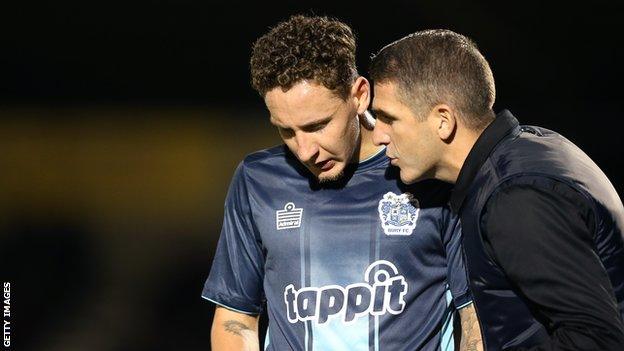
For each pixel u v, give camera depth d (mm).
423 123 7402
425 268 8273
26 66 51906
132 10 51781
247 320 8922
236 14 51344
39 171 38812
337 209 8344
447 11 48094
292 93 7508
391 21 48500
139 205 33281
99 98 52188
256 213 8555
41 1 51688
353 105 7793
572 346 6445
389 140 7641
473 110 7352
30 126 46719
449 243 8234
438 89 7316
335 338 8273
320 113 7559
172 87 52344
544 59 47406
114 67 52219
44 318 20953
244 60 51625
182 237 28547
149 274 24344
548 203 6672
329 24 7699
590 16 47125
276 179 8539
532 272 6613
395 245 8242
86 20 51875
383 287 8234
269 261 8547
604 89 46969
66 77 52156
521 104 46219
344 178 8367
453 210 7402
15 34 51812
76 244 27812
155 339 19453
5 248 27109
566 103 46094
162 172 38656
